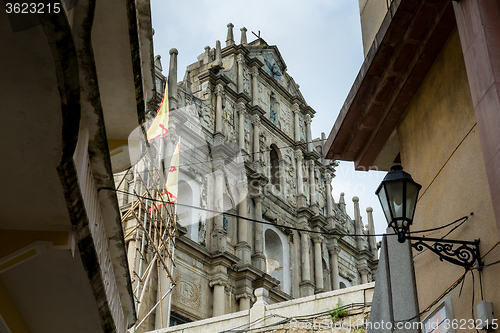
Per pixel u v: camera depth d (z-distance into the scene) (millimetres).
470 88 7133
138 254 21703
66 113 5559
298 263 31250
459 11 7543
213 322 16766
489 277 6801
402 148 9664
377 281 9891
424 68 8930
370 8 11211
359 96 9953
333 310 14758
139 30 10250
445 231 7910
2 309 7234
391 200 7074
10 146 5848
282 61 37344
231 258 26297
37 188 6246
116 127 9930
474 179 7387
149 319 21719
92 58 6422
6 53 5168
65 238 6648
